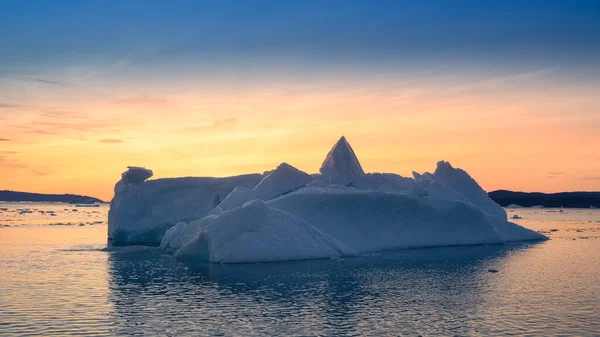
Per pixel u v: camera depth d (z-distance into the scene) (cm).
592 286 2503
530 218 10169
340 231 3897
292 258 3306
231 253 3212
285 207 3909
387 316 1944
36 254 3678
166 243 4100
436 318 1920
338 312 1997
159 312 1991
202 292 2347
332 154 4747
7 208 16512
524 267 3098
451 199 4672
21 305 2089
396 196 4194
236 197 4222
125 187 5112
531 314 1983
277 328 1791
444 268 3038
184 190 5091
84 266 3117
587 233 5809
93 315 1944
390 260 3366
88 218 9612
